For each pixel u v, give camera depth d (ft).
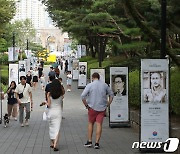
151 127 36.09
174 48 52.95
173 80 46.01
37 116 64.13
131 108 57.11
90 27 77.51
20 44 262.47
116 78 52.06
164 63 35.76
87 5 79.41
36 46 308.40
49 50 393.29
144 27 42.14
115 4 64.28
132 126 52.54
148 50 71.92
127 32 58.70
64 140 43.75
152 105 35.94
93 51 171.94
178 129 39.55
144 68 35.76
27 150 38.32
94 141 42.83
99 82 39.81
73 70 148.56
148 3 49.06
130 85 57.88
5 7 116.06
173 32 47.03
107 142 42.29
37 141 43.11
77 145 40.83
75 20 80.59
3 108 74.95
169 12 41.42
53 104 39.09
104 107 39.58
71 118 62.44
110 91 40.22
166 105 35.96
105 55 136.67
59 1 94.12
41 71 142.61
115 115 52.21
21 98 53.62
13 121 58.39
